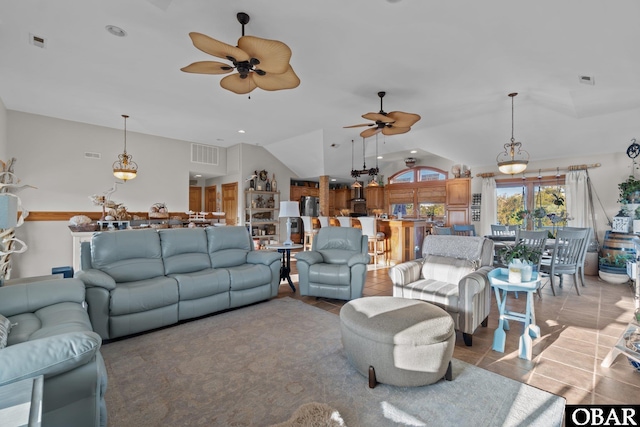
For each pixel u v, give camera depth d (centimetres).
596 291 432
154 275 322
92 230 441
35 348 107
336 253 414
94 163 599
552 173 644
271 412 175
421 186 907
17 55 320
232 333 285
